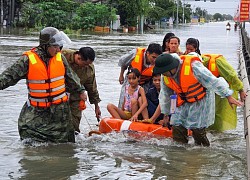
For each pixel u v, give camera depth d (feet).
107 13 177.68
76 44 91.50
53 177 17.52
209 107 21.77
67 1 168.25
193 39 26.08
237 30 233.35
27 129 21.85
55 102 21.71
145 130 23.52
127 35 147.33
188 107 21.89
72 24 164.76
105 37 128.16
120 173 18.13
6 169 18.31
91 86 24.76
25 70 21.16
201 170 18.79
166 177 17.79
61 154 20.58
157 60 20.98
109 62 59.98
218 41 123.65
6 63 52.85
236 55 78.38
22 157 19.94
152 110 25.18
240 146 22.97
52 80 21.49
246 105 24.29
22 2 158.81
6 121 26.61
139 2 193.88
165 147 22.31
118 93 36.96
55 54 21.54
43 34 21.16
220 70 24.29
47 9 158.30
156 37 135.64
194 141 22.98
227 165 19.58
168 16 315.17
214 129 26.30
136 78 25.32
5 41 92.17
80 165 19.07
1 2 157.38
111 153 21.02
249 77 36.81
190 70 21.07
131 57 26.78
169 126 23.76
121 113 25.36
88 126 26.55
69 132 22.39
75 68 23.77
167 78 21.68
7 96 34.32
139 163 19.56
